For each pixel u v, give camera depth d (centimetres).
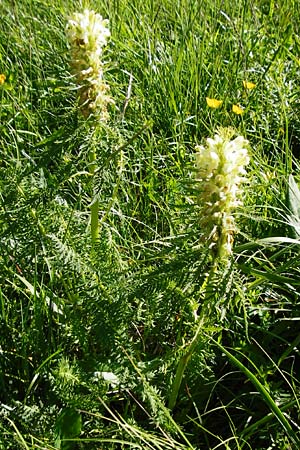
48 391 61
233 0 127
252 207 69
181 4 122
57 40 113
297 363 69
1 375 62
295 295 73
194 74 106
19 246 68
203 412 65
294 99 105
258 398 65
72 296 66
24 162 86
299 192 78
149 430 62
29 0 124
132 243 77
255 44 115
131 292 59
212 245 55
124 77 103
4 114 97
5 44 115
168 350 64
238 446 57
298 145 100
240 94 105
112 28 113
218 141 54
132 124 95
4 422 59
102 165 63
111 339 60
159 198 86
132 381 60
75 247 66
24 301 71
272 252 78
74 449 58
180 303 60
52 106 96
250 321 72
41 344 65
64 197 81
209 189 54
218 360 69
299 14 127
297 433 62
